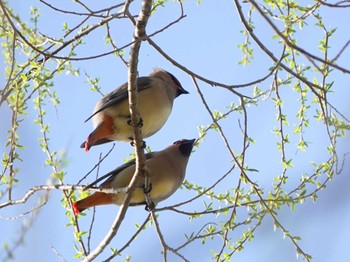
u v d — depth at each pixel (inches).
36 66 414.0
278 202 419.5
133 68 385.7
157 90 475.5
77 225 438.6
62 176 441.7
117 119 453.1
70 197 443.2
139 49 380.2
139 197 448.1
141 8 360.8
